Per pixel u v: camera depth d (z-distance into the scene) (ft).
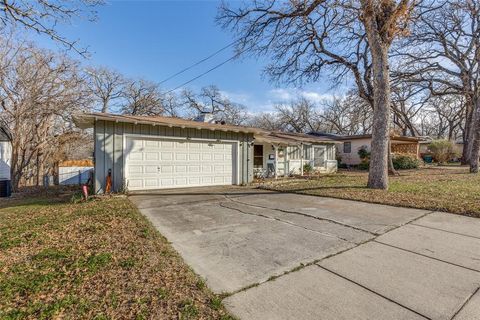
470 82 57.06
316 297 8.23
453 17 51.49
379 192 26.63
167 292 8.45
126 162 30.55
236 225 16.46
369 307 7.67
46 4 17.10
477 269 9.97
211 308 7.68
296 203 23.18
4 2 15.87
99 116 27.48
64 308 7.59
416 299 8.03
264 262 10.86
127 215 18.58
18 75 41.65
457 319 7.08
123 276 9.48
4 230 15.55
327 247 12.43
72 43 18.85
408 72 57.06
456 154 89.97
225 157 38.60
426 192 25.88
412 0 26.99
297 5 30.96
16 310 7.51
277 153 49.55
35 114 44.29
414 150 80.02
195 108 112.47
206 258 11.31
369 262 10.73
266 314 7.41
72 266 10.25
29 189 45.98
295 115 129.90
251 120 138.82
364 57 44.75
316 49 43.45
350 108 91.97
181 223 17.08
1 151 40.16
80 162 63.87
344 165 80.12
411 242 12.92
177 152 34.35
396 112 90.79
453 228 14.99
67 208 21.93
